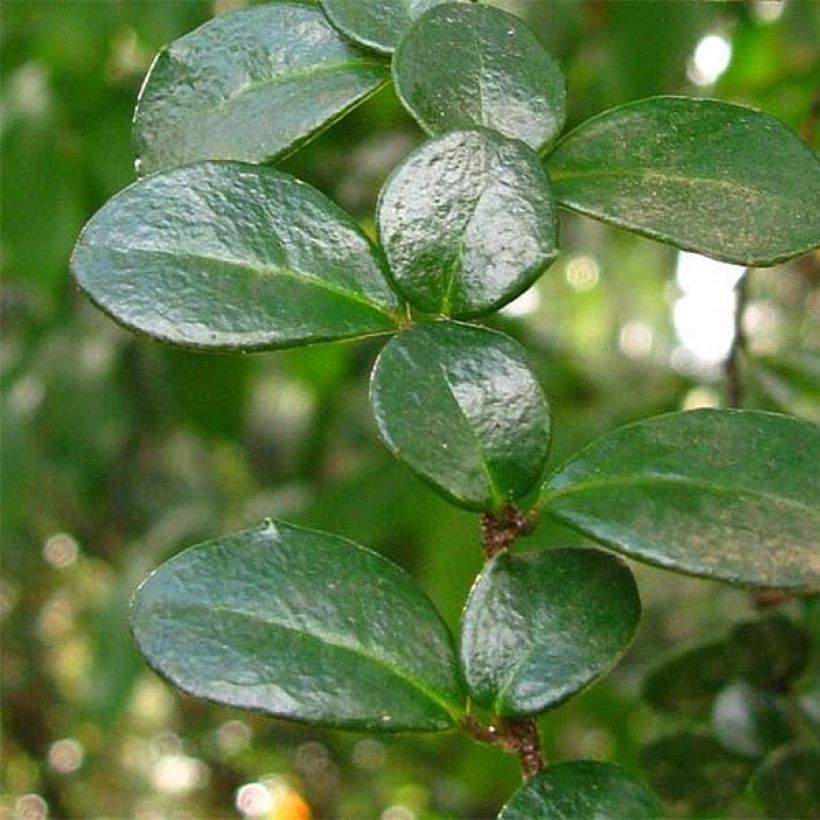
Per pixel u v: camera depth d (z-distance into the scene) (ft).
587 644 0.43
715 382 0.92
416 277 0.44
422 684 0.43
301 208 0.44
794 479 0.42
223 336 0.43
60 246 1.04
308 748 1.96
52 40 1.01
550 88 0.45
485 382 0.43
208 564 0.43
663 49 0.91
